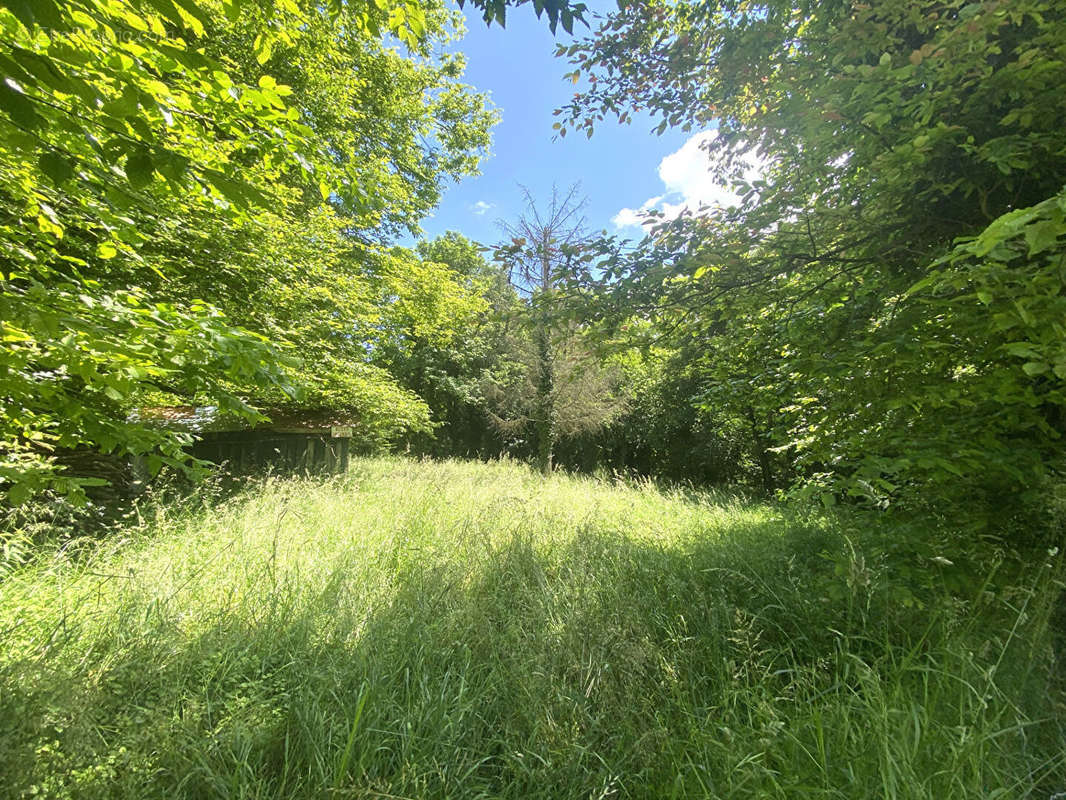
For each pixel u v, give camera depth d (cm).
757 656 256
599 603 307
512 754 200
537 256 394
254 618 272
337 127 828
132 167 139
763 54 412
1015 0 214
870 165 273
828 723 197
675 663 251
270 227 559
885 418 341
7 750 156
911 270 325
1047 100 232
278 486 596
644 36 452
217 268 539
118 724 189
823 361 322
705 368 514
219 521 449
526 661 245
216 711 209
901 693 196
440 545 414
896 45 320
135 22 149
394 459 1412
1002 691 197
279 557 360
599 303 385
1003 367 272
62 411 200
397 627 272
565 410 1273
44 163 136
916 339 279
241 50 661
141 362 195
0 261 251
